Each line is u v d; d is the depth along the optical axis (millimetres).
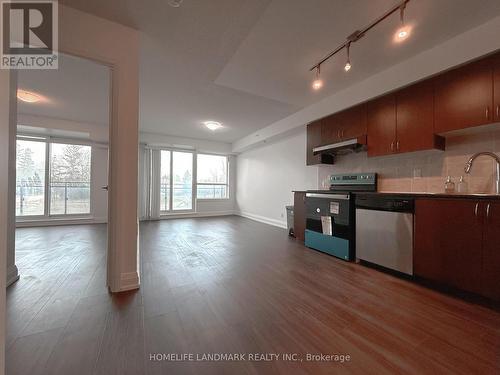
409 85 2393
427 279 1988
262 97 3418
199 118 4516
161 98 3496
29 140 4930
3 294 646
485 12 1733
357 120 2939
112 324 1397
